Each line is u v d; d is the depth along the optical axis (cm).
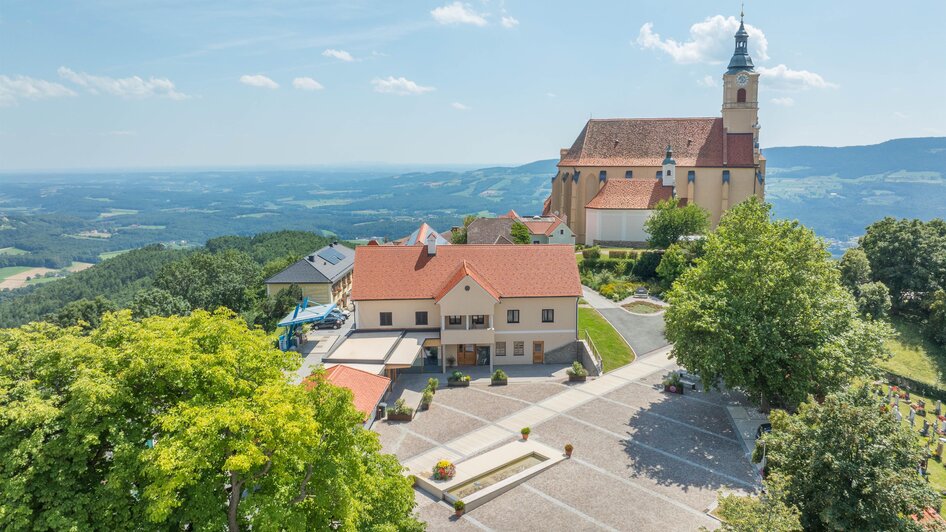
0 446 2152
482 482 4156
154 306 7831
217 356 2616
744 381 4722
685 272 5969
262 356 2831
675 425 5031
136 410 2434
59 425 2222
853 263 8988
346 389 2650
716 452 4553
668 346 7025
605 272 9794
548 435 4872
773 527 2658
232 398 2514
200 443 2177
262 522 2228
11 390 2262
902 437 3086
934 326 8181
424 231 11169
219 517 2306
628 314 8162
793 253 5281
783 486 3058
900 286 9338
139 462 2244
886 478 2895
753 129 12375
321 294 8831
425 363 6631
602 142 13012
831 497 2992
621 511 3816
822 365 4491
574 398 5647
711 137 12394
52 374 2398
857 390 3434
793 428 3350
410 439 4828
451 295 6262
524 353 6688
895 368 7488
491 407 5466
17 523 2020
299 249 16762
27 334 2561
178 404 2364
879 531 2853
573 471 4312
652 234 10400
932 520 3278
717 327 4738
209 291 9244
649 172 12425
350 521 2386
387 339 6222
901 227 9600
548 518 3756
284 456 2278
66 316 7394
